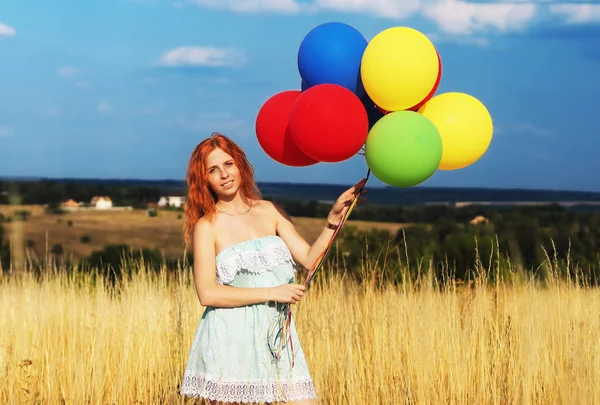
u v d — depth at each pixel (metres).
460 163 3.63
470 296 5.70
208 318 3.58
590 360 4.57
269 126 3.70
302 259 3.66
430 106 3.64
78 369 5.02
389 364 5.05
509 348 5.05
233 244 3.62
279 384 3.45
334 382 4.87
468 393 4.70
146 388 4.95
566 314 5.29
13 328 5.66
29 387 4.87
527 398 4.43
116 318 6.03
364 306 5.61
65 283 7.33
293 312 5.69
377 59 3.42
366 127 3.43
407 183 3.42
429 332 5.09
